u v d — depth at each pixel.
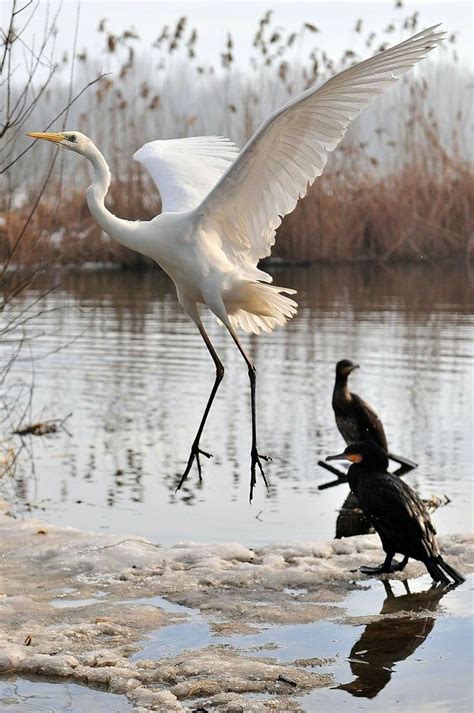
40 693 7.58
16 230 24.44
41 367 20.22
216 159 11.16
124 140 37.38
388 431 15.23
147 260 38.38
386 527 9.87
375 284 32.59
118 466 13.90
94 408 17.08
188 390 18.22
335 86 8.48
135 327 24.92
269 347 21.94
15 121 12.27
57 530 11.05
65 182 36.03
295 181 9.23
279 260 38.31
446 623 8.78
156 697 7.36
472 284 32.34
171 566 10.10
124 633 8.58
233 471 13.56
